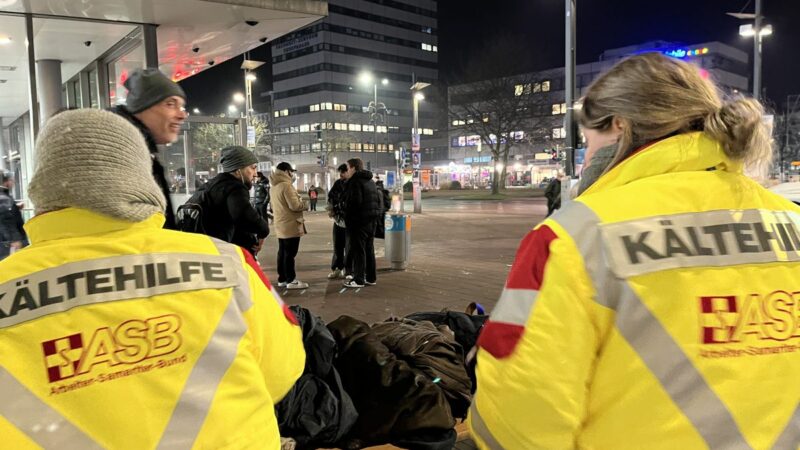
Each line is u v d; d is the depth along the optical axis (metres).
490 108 42.81
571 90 11.66
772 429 1.01
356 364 3.12
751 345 1.02
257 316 1.28
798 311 1.06
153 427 1.07
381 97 92.06
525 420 1.04
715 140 1.10
